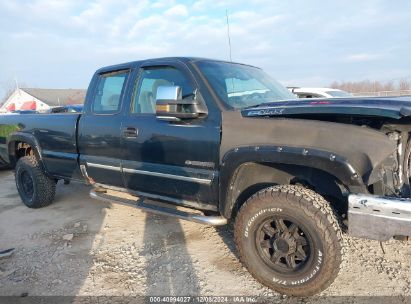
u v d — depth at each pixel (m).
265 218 3.03
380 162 2.63
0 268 3.68
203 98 3.38
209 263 3.60
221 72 3.70
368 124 2.94
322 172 3.05
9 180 7.91
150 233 4.41
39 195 5.43
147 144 3.74
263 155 2.95
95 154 4.37
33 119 5.28
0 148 6.02
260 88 3.91
